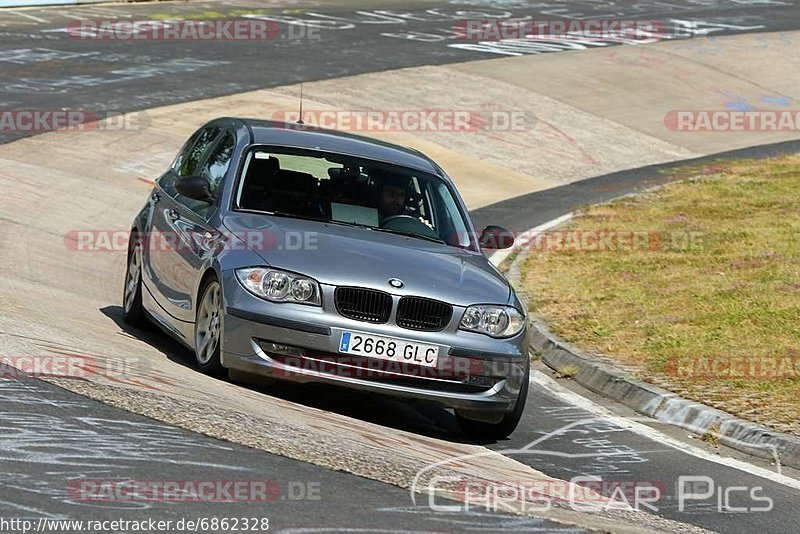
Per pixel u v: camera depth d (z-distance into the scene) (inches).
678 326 1235.9
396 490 640.4
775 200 2021.4
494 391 845.2
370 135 2481.5
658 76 3307.1
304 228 890.1
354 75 2987.2
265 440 693.3
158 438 659.4
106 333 965.8
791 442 877.8
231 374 841.5
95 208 1672.0
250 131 994.7
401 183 975.0
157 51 3048.7
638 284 1448.1
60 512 528.7
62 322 957.8
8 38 3048.7
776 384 1031.6
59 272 1246.9
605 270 1542.8
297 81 2851.9
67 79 2605.8
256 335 815.1
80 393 723.4
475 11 4229.8
